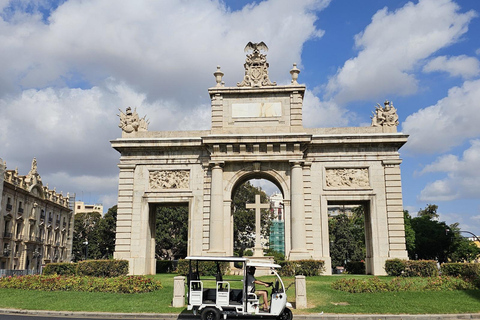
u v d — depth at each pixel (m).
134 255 44.09
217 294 20.47
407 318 21.44
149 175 45.91
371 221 43.03
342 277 36.81
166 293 27.55
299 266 38.22
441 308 23.25
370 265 44.09
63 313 23.12
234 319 22.05
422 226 90.94
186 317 22.08
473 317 21.75
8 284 30.31
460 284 28.53
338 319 21.53
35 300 26.25
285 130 44.25
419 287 28.36
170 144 45.31
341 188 43.78
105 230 103.12
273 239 192.88
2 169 71.62
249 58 46.53
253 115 45.00
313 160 44.50
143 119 48.19
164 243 85.38
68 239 110.06
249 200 90.31
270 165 44.16
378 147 44.41
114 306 24.41
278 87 44.94
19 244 81.12
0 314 23.25
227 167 44.53
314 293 27.34
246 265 20.75
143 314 22.50
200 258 21.03
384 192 43.53
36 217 89.00
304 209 43.09
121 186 45.62
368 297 26.11
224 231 43.06
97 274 40.50
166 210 85.81
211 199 43.41
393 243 42.16
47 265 40.06
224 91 45.41
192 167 45.56
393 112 45.22
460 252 102.75
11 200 77.75
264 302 20.80
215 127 44.91
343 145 44.34
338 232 100.38
